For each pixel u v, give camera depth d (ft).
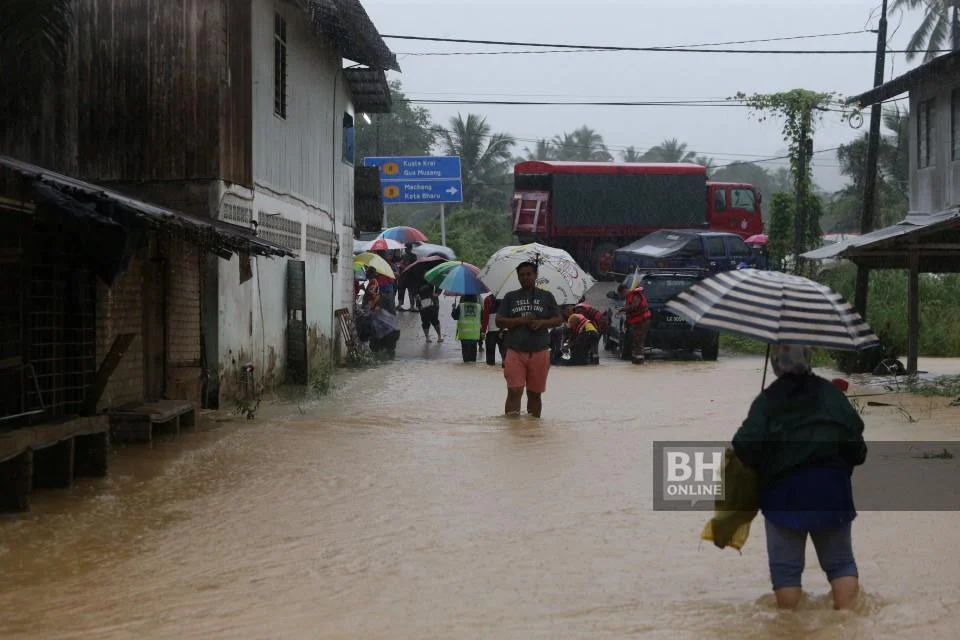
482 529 24.43
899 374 63.16
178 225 32.60
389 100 80.48
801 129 106.63
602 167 131.64
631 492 28.68
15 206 30.63
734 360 79.10
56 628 17.52
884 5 87.45
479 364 74.84
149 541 23.47
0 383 30.91
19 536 23.84
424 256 120.47
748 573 20.66
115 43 45.32
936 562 21.03
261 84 51.34
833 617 17.48
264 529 24.54
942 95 69.00
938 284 90.74
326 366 66.69
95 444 30.30
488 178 237.04
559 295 69.10
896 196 185.68
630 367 72.90
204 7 45.09
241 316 48.39
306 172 61.72
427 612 18.31
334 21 57.93
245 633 17.21
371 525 24.93
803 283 18.88
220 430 39.73
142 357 40.55
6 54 39.75
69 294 34.76
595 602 18.80
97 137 45.44
